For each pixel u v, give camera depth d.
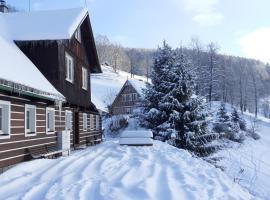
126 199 6.43
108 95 70.19
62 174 9.33
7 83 9.28
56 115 15.98
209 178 8.71
